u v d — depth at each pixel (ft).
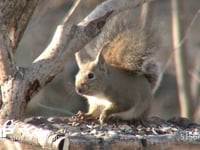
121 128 35.76
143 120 38.45
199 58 82.94
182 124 37.96
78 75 40.50
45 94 74.23
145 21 45.09
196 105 74.02
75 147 29.50
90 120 37.78
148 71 40.96
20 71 35.19
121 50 40.96
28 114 71.92
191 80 74.08
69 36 35.60
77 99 74.43
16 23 38.68
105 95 39.37
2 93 35.29
